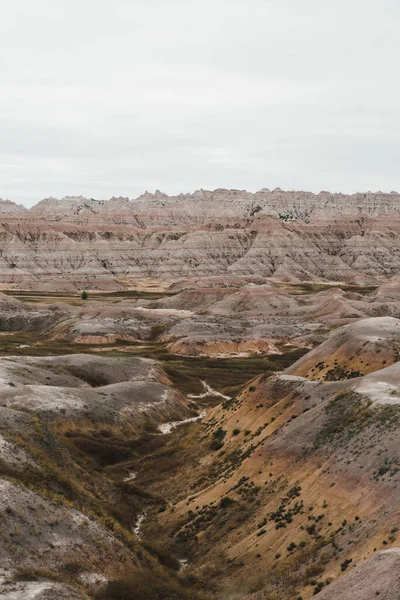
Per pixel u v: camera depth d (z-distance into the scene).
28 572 25.36
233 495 42.12
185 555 37.28
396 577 22.47
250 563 33.44
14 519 28.73
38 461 38.03
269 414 54.12
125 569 30.06
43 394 63.97
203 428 63.31
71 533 30.42
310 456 41.12
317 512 34.62
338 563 28.70
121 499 45.59
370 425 39.59
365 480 34.25
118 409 67.25
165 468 54.41
